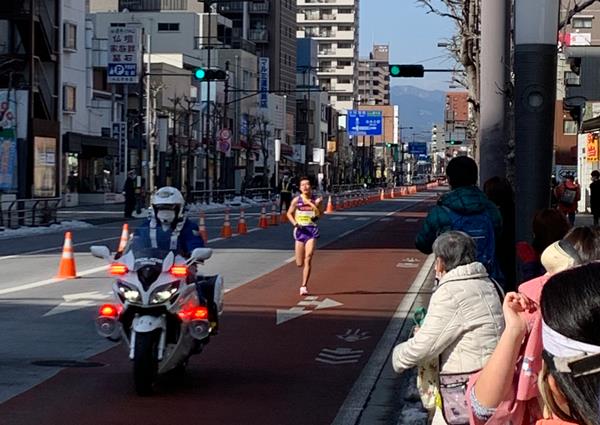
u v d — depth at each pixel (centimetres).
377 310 1681
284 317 1587
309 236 1858
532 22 969
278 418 941
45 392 1029
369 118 11581
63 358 1212
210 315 1052
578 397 297
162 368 1012
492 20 1452
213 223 4456
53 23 5997
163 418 928
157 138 6956
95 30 8906
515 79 988
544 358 318
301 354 1272
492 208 923
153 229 1033
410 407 964
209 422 917
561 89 6322
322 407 988
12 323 1478
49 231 3809
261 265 2453
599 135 4697
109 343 1314
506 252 1120
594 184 3278
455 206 910
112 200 7112
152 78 7850
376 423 926
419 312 645
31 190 5016
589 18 6856
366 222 4600
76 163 6825
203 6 11119
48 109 5953
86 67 7025
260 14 12875
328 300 1806
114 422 909
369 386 1081
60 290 1892
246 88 10406
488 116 1471
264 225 4088
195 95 9056
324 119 15188
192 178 7956
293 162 12338
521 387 424
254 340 1372
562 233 799
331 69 19612
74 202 6625
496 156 1473
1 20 5675
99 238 3438
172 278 976
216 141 7706
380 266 2467
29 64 5191
